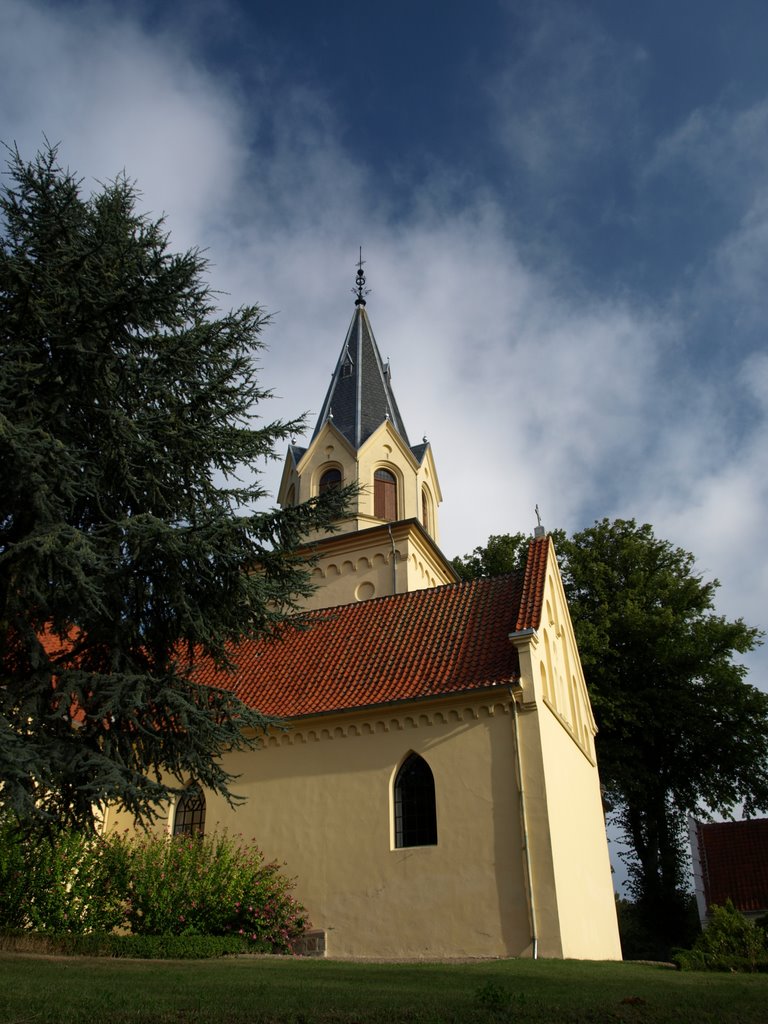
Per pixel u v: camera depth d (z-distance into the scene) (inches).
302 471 1358.3
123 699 500.7
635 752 1289.4
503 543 1606.8
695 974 580.1
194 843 773.3
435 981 439.2
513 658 813.2
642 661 1355.8
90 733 522.0
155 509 580.4
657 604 1421.0
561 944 676.1
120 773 470.9
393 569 1195.9
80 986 374.9
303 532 605.0
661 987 445.4
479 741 772.6
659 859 1349.7
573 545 1515.7
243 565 579.2
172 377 579.8
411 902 740.7
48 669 509.0
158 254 559.8
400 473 1350.9
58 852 724.7
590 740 1064.2
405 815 788.6
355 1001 340.8
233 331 615.5
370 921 749.3
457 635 893.8
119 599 538.9
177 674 582.9
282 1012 308.3
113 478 558.3
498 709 777.6
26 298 522.6
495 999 334.0
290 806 833.5
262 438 605.3
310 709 853.8
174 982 406.9
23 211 566.9
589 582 1449.3
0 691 486.9
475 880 724.0
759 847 1423.5
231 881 733.9
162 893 713.0
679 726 1286.9
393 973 493.4
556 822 753.6
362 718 829.8
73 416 550.9
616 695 1293.1
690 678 1333.7
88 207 615.2
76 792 506.6
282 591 605.3
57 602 515.5
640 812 1401.3
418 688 821.9
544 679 844.6
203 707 565.3
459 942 708.0
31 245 549.6
